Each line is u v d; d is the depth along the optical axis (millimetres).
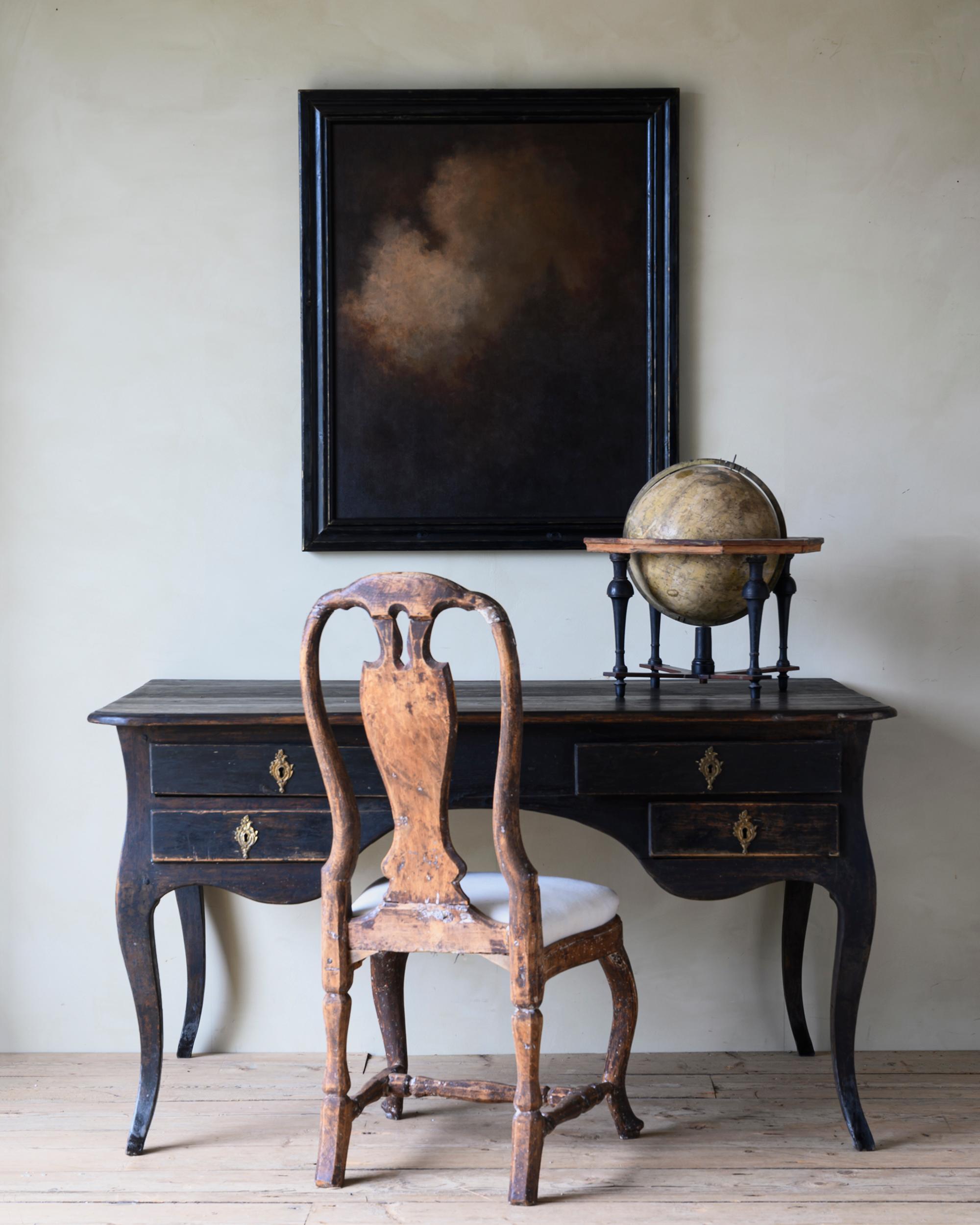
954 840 2939
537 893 2121
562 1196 2217
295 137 2883
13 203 2883
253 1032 2949
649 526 2535
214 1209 2188
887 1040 2957
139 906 2400
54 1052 2957
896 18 2857
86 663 2938
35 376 2902
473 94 2834
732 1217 2139
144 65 2869
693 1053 2939
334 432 2887
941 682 2934
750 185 2883
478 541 2889
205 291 2898
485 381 2883
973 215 2881
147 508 2922
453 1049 2939
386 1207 2186
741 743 2377
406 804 2154
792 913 2842
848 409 2906
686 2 2863
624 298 2869
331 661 2938
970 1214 2146
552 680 2930
